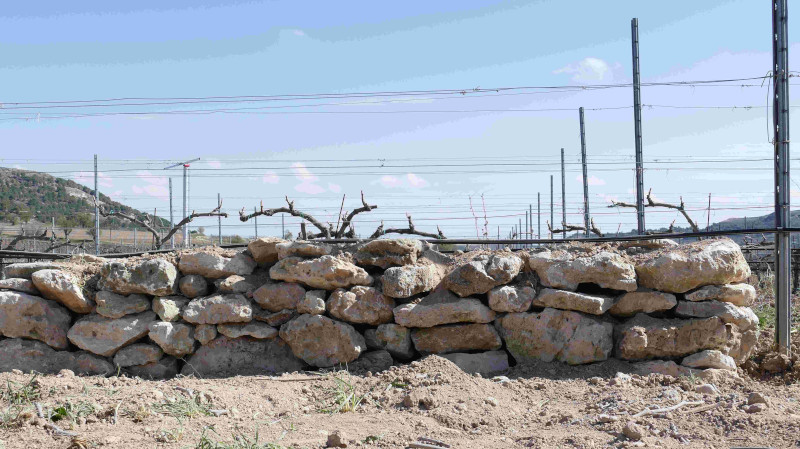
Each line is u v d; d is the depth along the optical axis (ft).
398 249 25.03
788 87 25.34
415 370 21.50
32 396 19.01
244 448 14.57
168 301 25.03
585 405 19.03
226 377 24.18
